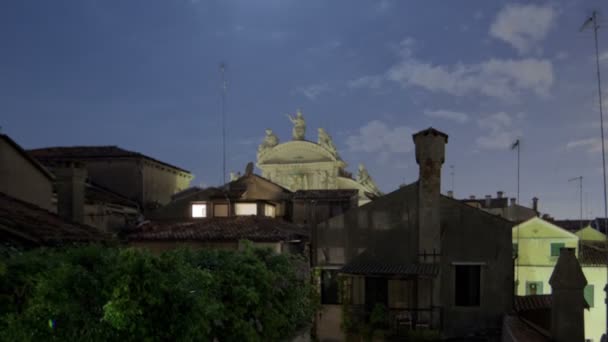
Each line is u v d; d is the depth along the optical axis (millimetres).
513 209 42094
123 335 6082
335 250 21375
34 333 5684
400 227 20922
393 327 19578
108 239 12766
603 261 30891
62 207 19562
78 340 5863
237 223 21422
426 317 19812
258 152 53500
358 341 19984
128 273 6090
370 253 21062
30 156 17969
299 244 22078
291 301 11016
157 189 33969
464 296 20359
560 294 17641
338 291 21047
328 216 32219
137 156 31641
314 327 20859
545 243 32094
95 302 6047
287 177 51031
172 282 6559
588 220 48781
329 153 50438
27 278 5805
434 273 19328
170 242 19734
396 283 20297
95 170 31844
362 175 51531
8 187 17125
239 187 32312
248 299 8570
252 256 9516
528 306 21422
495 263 20266
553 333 17641
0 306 5605
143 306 6180
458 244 20500
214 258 8945
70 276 5844
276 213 32375
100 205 24812
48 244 10445
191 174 39250
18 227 10461
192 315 6617
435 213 20484
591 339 30609
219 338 8258
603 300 30672
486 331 19922
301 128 52750
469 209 20609
